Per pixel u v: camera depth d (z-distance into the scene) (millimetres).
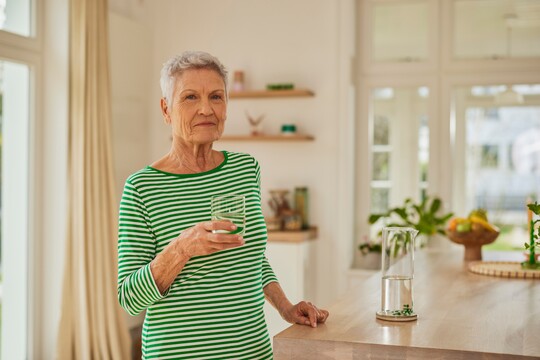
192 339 1831
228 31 5457
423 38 5258
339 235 5234
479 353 1630
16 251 4512
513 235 5125
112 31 4887
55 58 4461
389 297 1961
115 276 4555
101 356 4469
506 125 5117
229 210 1701
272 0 5363
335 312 2070
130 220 1863
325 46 5250
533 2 5023
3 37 4125
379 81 5355
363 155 5426
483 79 5125
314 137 5285
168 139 5453
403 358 1677
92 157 4477
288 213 5109
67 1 4438
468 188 5215
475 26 5148
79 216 4418
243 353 1866
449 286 2553
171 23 5523
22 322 4480
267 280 2123
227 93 1980
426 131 5277
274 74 5371
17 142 4504
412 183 5328
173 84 1906
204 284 1843
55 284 4480
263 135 5242
